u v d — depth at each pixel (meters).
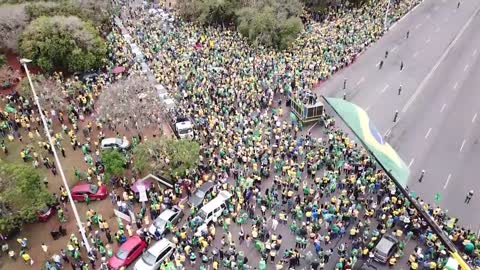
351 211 37.62
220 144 45.16
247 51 63.94
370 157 43.25
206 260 34.88
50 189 42.53
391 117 52.09
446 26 73.00
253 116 50.41
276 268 34.34
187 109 50.91
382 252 34.22
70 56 59.00
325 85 58.03
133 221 38.53
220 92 53.16
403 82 58.69
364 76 60.00
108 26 71.06
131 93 49.75
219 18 74.62
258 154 44.00
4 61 60.66
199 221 37.31
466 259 33.50
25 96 51.94
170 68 58.56
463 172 44.09
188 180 41.28
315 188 41.06
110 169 41.84
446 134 49.28
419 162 45.28
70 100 53.88
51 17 62.81
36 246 37.50
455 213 39.50
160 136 47.06
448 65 62.31
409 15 76.75
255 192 39.84
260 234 36.81
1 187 36.75
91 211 38.75
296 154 44.06
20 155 46.19
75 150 47.31
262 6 71.31
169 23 73.00
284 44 65.06
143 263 34.38
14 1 68.25
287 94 54.88
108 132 49.47
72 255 35.88
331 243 36.56
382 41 68.56
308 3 77.12
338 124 49.75
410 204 38.41
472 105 54.03
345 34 68.25
